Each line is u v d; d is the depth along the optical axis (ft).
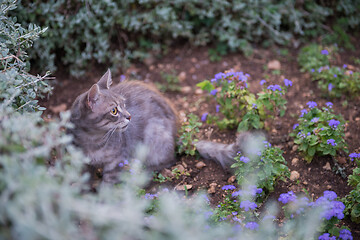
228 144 17.44
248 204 13.03
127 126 14.97
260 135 17.61
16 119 10.92
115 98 14.38
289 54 24.16
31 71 21.20
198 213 12.69
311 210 12.44
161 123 16.79
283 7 24.64
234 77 18.01
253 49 24.48
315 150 16.58
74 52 22.12
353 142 17.74
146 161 16.78
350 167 16.46
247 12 23.86
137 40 23.90
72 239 8.38
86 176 9.51
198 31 24.82
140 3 22.18
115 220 8.64
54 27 20.75
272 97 17.42
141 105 16.47
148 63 23.49
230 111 18.56
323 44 24.59
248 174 15.03
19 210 8.23
